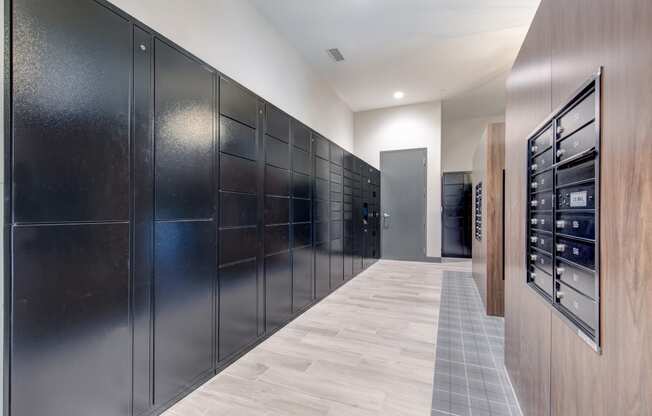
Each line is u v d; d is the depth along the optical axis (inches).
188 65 72.9
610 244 31.9
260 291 100.4
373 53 165.9
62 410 48.3
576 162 40.2
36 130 45.1
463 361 87.0
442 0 122.5
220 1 104.0
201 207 76.5
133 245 59.6
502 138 123.6
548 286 50.0
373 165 263.1
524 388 63.1
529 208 60.5
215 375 80.2
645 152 26.4
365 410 66.6
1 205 42.0
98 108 53.4
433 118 244.8
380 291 161.9
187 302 72.2
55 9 47.3
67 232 49.1
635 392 27.4
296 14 130.3
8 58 42.3
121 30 57.3
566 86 43.2
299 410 66.6
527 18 134.6
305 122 172.1
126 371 58.1
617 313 30.5
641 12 26.7
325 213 152.3
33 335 45.1
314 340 101.7
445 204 287.7
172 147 68.4
